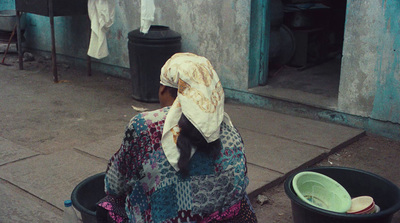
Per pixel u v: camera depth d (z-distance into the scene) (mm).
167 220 1766
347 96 5191
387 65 4816
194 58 1863
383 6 4699
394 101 4859
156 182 1775
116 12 7273
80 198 2693
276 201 3781
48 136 5039
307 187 2996
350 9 4930
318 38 7488
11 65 8258
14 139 4934
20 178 3953
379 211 2797
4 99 6332
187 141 1749
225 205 1836
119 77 7656
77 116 5723
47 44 8758
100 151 4535
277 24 6883
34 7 7180
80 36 8055
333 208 2906
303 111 5582
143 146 1786
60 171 4098
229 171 1830
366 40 4898
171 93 1894
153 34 6016
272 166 4180
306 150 4547
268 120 5434
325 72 7027
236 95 6168
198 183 1782
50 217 3377
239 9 5789
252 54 5941
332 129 5137
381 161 4504
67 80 7398
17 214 3402
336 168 3107
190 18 6352
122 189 1887
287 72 7008
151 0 5887
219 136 1846
